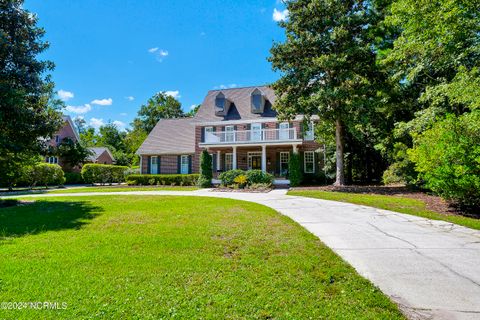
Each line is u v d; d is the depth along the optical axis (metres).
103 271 3.98
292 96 17.59
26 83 11.72
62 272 3.94
